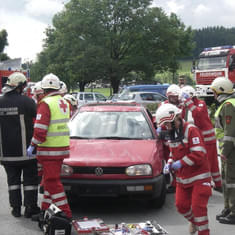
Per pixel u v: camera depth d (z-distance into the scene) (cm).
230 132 513
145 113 713
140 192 551
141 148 600
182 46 5053
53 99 525
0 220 557
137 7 4506
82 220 509
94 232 469
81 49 4494
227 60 2598
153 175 559
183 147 435
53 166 517
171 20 4738
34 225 536
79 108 735
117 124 676
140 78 4816
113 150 589
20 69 2130
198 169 439
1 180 806
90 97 2895
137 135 654
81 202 643
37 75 5756
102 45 4506
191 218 461
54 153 516
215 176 685
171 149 448
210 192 442
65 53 4678
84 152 584
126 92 2958
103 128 668
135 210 602
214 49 2703
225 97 537
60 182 528
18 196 574
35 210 573
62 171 556
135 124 677
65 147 525
